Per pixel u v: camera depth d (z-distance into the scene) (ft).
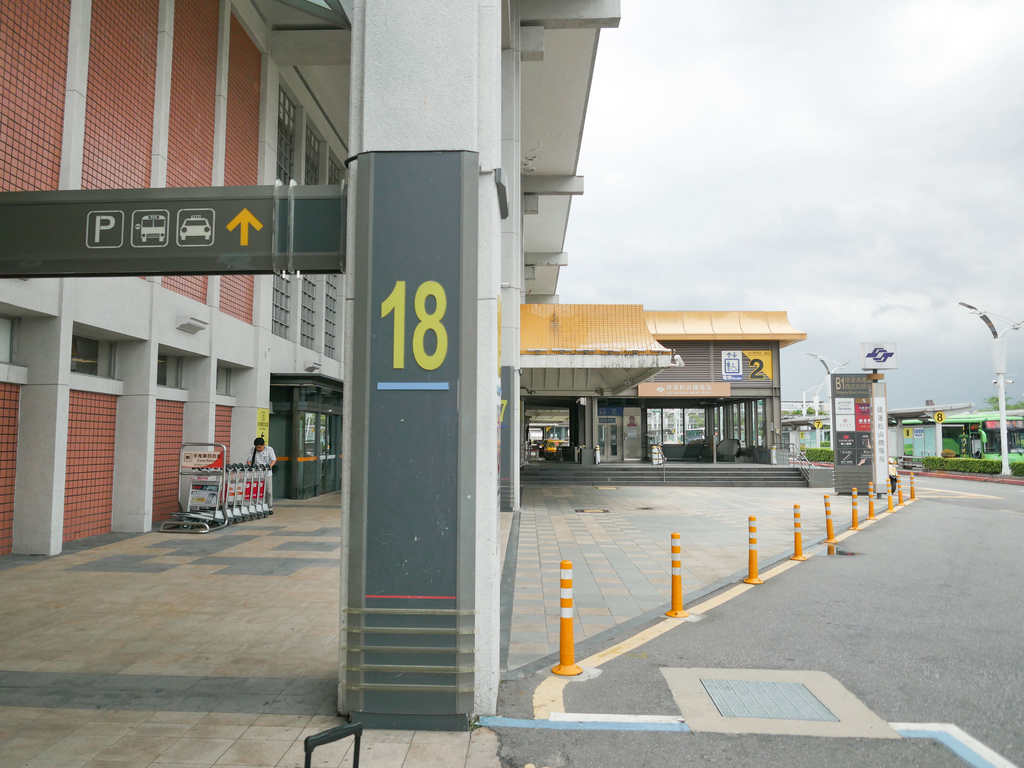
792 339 101.55
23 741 12.75
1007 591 26.37
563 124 67.21
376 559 13.85
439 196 14.26
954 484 92.38
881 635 20.40
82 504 35.17
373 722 13.58
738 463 100.42
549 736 13.33
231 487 42.68
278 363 57.67
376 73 14.61
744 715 14.40
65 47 31.50
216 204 16.10
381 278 14.21
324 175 65.98
